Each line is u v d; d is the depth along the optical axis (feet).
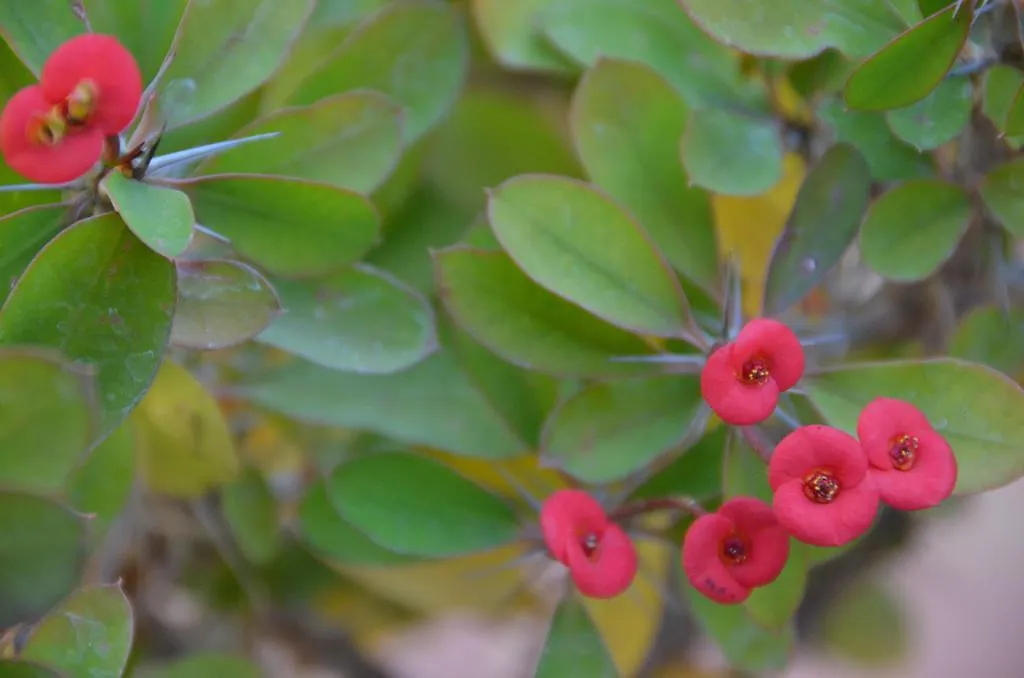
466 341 1.77
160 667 1.83
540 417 1.78
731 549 1.66
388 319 1.74
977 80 1.74
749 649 1.79
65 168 1.59
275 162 1.73
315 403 1.82
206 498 1.91
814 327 1.83
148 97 1.66
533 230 1.70
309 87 1.78
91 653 1.63
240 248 1.71
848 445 1.62
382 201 1.83
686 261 1.76
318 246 1.72
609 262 1.71
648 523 1.78
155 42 1.69
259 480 1.87
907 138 1.72
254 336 1.69
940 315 1.83
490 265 1.72
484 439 1.81
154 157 1.70
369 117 1.73
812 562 1.74
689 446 1.75
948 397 1.70
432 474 1.78
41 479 1.60
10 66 1.69
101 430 1.63
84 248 1.62
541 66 1.82
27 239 1.66
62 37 1.67
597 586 1.66
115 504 1.76
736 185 1.75
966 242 1.82
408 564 1.81
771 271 1.72
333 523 1.81
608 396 1.73
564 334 1.73
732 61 1.80
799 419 1.75
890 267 1.74
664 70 1.80
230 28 1.70
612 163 1.76
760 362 1.65
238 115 1.77
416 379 1.82
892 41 1.66
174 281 1.63
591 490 1.75
